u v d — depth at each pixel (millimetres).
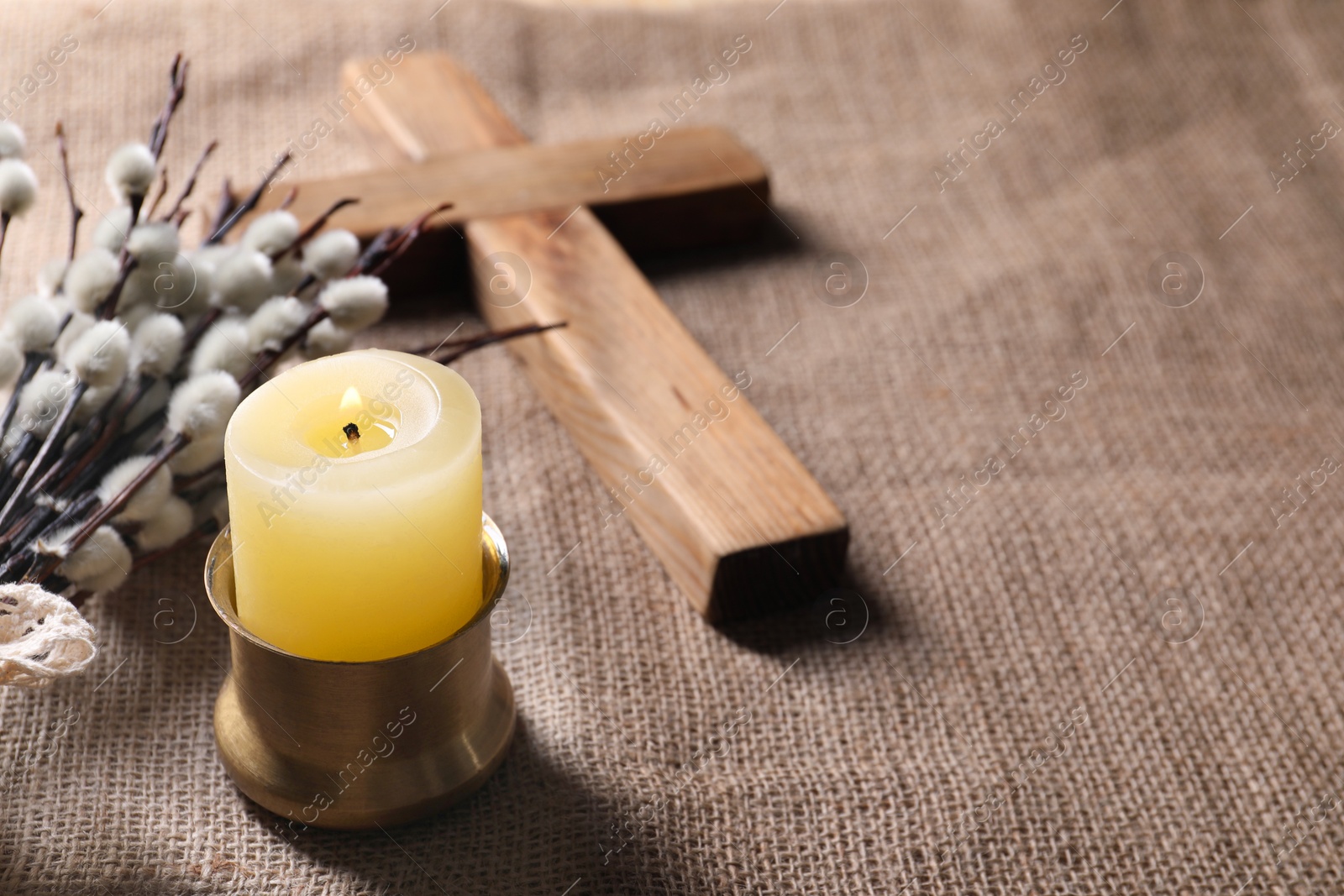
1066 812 745
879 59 1137
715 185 927
